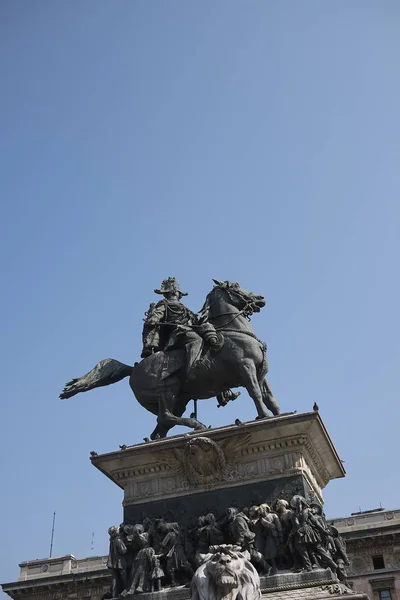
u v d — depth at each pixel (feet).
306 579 35.83
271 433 41.06
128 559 40.57
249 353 45.60
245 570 31.32
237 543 37.76
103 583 153.58
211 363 45.88
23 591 157.79
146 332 48.67
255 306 48.37
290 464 40.37
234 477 41.11
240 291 48.67
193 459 41.52
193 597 31.48
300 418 40.47
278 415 41.47
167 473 42.93
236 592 30.73
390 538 138.31
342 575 38.52
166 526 40.34
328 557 36.81
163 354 47.47
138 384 47.24
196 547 39.52
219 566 30.94
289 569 36.94
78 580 154.71
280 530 37.86
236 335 46.29
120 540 40.91
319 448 42.88
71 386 48.93
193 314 49.34
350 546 140.46
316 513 38.37
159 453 42.65
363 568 138.21
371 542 139.23
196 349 46.24
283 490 39.70
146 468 43.37
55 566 160.76
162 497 42.11
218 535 38.93
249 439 41.27
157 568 38.91
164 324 48.67
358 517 143.74
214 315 47.98
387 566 136.98
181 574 39.01
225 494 40.78
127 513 42.37
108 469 44.04
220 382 46.44
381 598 134.62
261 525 38.42
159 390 46.29
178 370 46.75
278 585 35.88
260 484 40.32
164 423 45.62
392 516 142.20
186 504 41.32
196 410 48.26
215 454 41.09
